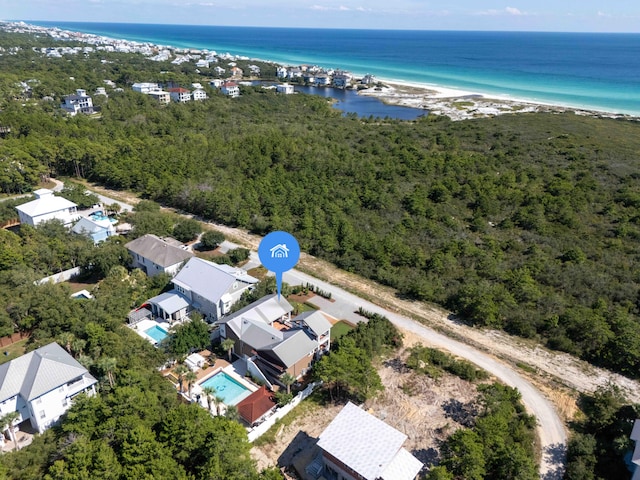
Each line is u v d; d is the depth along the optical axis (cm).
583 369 5109
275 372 4734
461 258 7175
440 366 5122
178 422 3619
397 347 5428
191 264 6153
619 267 6850
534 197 9238
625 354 5041
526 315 5822
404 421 4366
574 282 6444
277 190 9375
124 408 3775
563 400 4631
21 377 4072
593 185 9875
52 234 7244
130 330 5319
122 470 3291
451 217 8638
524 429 4191
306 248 7719
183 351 4919
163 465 3278
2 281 5625
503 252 7406
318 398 4603
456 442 3747
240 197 9038
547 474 3797
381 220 8431
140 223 7631
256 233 8344
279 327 5478
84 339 4897
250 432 4050
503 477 3575
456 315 6100
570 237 7831
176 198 9344
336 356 4547
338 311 6131
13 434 3909
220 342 5372
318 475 3744
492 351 5381
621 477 3722
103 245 6862
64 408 4128
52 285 5616
